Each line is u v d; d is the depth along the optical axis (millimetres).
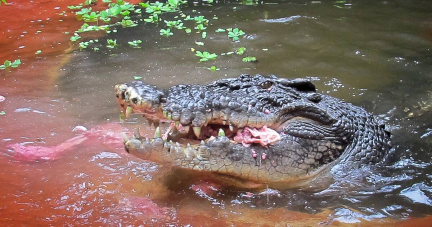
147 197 4016
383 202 4066
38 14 9500
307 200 4059
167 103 3838
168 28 8648
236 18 9086
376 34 8242
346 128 4449
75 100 5965
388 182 4344
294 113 4230
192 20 9023
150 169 4449
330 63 7074
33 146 4812
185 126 3828
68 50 7656
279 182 4188
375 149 4621
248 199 4059
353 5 9828
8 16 9258
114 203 3904
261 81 4305
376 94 6141
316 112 4281
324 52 7492
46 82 6473
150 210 3830
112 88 6305
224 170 3934
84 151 4789
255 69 6859
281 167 4121
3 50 7656
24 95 6051
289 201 4035
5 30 8570
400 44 7824
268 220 3785
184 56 7355
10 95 6035
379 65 7039
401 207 4004
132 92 3830
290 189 4195
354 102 5930
